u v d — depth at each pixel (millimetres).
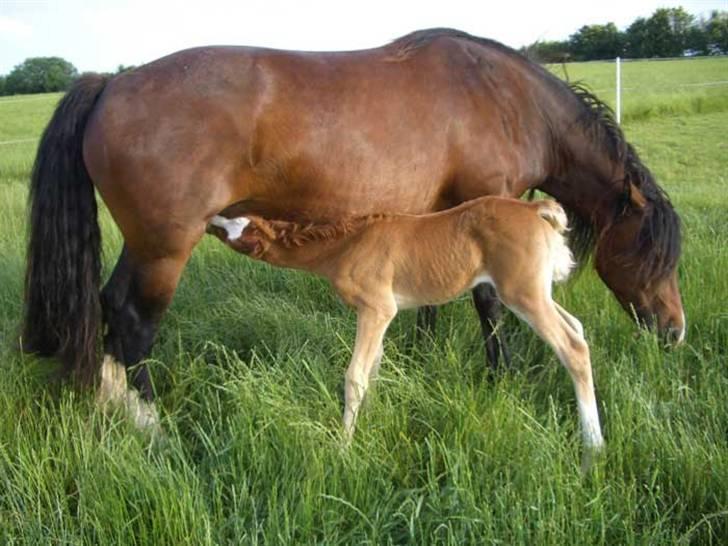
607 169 4246
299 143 3494
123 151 3354
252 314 4543
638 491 3023
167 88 3395
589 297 4809
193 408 3732
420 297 3654
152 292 3615
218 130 3389
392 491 2963
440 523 2721
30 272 3678
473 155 3861
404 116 3670
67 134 3564
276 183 3584
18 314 4828
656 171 11250
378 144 3617
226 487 2947
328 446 3098
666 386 3691
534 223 3408
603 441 3248
